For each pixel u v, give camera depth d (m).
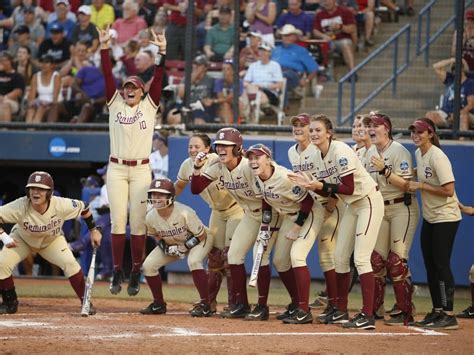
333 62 54.03
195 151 37.66
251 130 50.16
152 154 52.91
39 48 56.09
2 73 56.19
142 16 54.78
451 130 48.69
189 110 50.59
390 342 30.14
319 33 53.66
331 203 35.41
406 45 53.12
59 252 37.56
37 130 55.28
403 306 35.38
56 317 35.38
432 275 35.47
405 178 35.53
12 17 56.75
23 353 26.31
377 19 56.03
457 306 43.94
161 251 37.22
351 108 51.66
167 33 53.62
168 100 52.69
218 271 38.53
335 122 52.31
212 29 51.69
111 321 34.25
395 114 51.44
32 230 36.34
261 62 51.91
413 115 51.25
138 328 32.16
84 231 53.25
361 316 33.69
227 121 51.31
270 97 51.75
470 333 33.28
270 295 45.94
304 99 52.75
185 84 50.72
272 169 34.38
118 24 55.12
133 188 37.75
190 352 27.00
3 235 35.84
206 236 37.12
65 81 55.88
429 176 35.25
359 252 33.94
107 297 43.84
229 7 51.94
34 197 35.38
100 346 27.77
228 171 35.50
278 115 51.84
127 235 51.75
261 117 51.84
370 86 52.84
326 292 40.69
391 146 35.97
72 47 56.09
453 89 49.50
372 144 36.69
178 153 50.09
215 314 37.75
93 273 36.84
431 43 52.56
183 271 50.97
